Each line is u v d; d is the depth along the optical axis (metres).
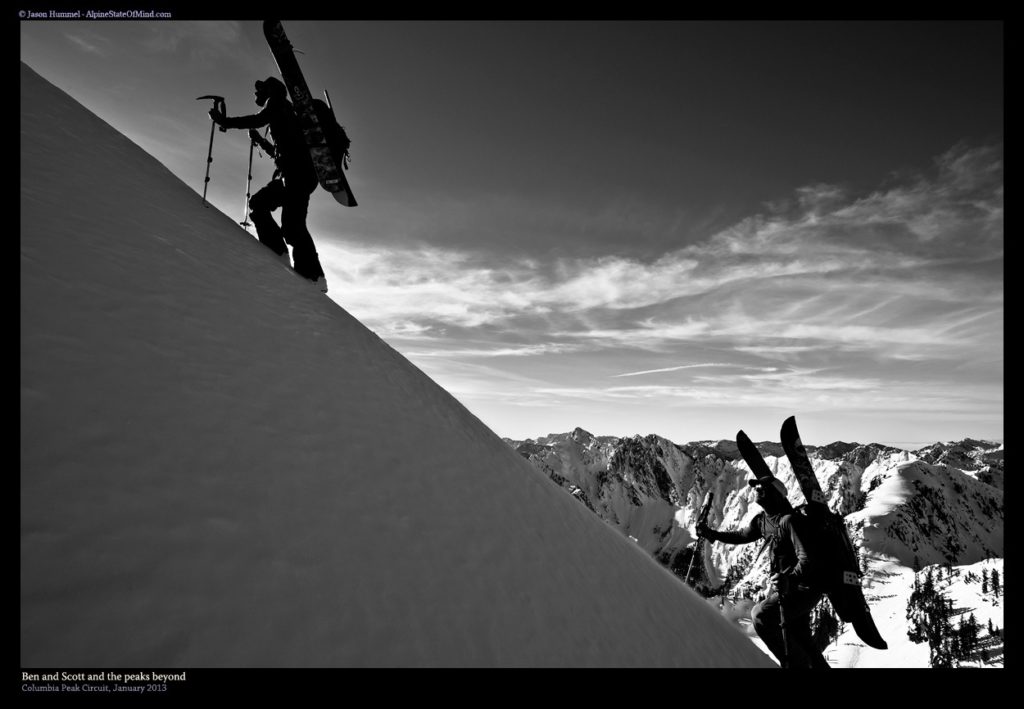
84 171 4.11
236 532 1.98
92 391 2.13
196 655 1.54
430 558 2.63
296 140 5.77
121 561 1.62
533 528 3.90
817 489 4.45
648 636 3.62
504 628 2.53
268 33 5.67
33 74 5.35
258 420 2.73
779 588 4.39
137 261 3.35
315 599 1.94
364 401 3.77
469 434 5.05
